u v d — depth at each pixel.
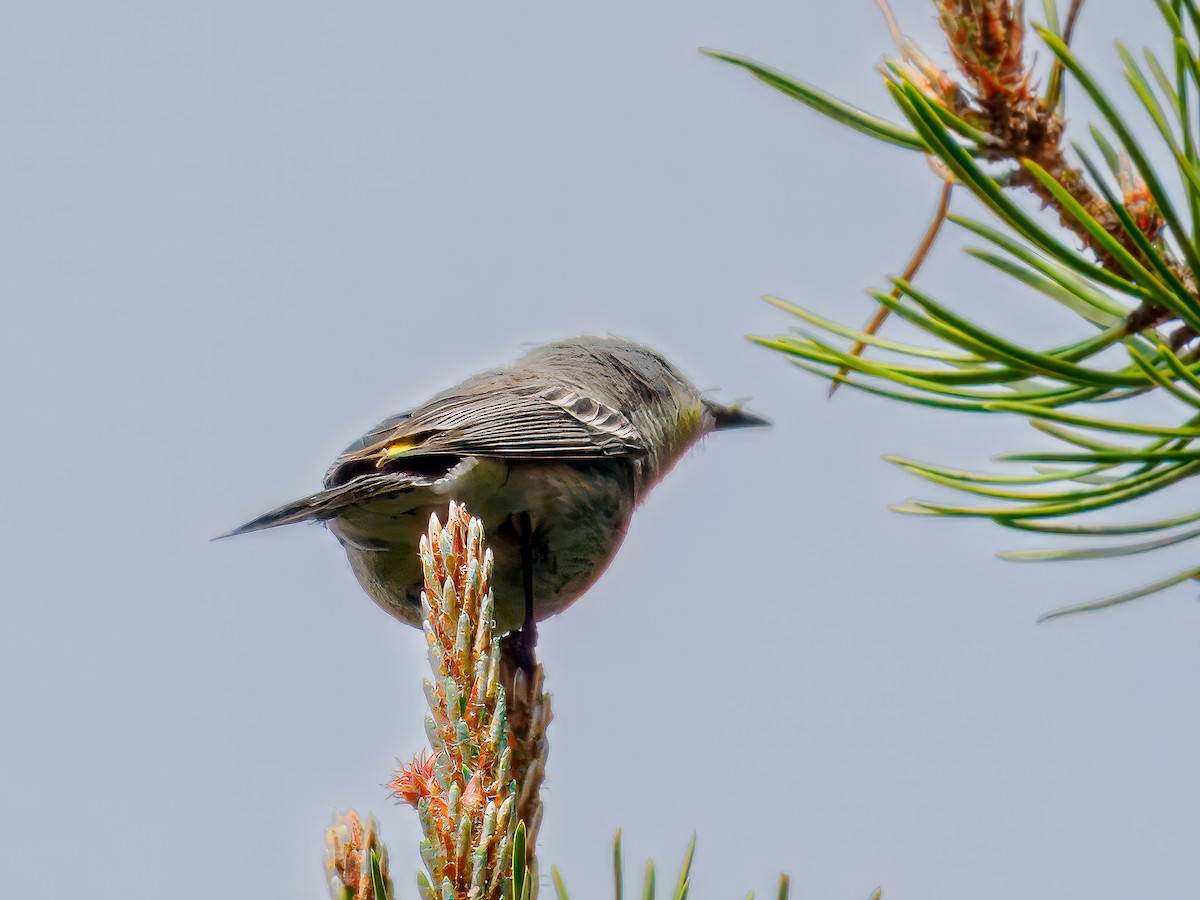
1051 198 4.41
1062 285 4.42
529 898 4.38
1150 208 4.40
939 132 4.36
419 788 4.40
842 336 4.41
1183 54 4.36
